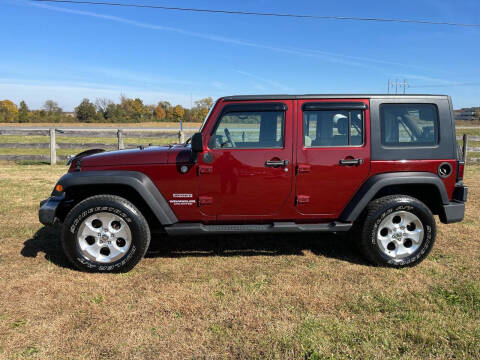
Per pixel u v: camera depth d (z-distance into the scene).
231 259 3.96
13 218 5.44
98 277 3.48
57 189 3.53
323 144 3.64
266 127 3.60
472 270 3.64
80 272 3.58
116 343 2.48
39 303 2.99
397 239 3.72
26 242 4.42
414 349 2.41
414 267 3.73
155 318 2.79
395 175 3.60
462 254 4.08
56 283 3.34
